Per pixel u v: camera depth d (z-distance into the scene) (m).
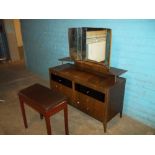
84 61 2.44
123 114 2.53
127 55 2.15
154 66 1.94
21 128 2.26
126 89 2.35
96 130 2.19
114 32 2.18
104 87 1.89
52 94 1.98
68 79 2.33
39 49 3.82
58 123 2.38
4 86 3.62
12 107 2.78
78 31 2.34
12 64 5.36
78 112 2.61
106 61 2.12
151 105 2.14
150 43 1.88
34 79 4.03
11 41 5.55
